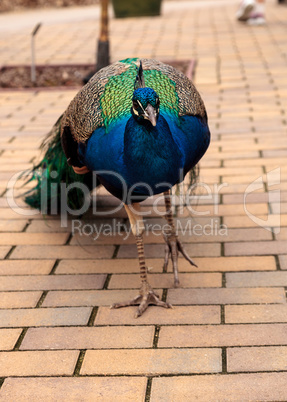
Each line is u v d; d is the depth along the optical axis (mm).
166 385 1314
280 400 1272
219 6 5504
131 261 1666
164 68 1575
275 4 5488
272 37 3869
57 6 5730
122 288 1571
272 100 2580
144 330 1444
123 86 1505
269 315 1460
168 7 5613
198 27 4410
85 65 3270
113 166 1439
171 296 1537
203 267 1624
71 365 1366
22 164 2117
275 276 1575
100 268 1642
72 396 1301
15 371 1358
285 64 3154
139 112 1346
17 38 4258
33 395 1307
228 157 2111
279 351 1371
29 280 1604
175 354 1379
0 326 1468
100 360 1374
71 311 1504
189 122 1490
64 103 2678
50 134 1786
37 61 3445
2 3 5605
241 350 1379
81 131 1521
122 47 3768
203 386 1308
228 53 3473
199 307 1498
